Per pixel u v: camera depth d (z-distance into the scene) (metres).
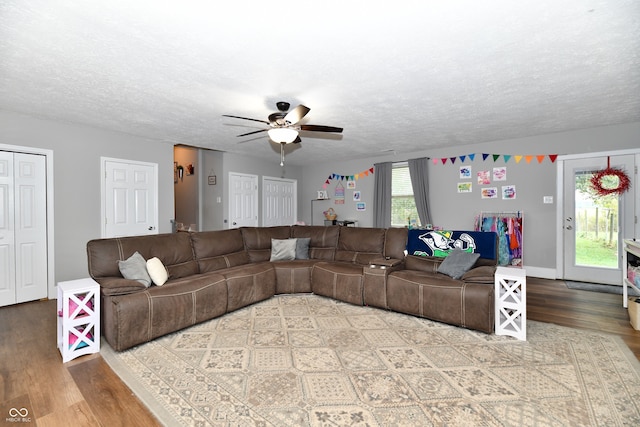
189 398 1.88
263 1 1.65
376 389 1.96
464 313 2.87
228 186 6.16
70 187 4.05
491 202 5.21
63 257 3.99
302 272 4.04
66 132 4.01
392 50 2.18
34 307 3.53
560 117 3.82
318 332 2.84
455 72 2.54
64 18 1.81
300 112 2.81
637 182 4.13
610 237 4.35
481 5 1.70
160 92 2.96
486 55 2.26
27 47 2.14
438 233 3.73
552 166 4.72
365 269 3.54
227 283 3.29
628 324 2.97
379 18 1.81
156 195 4.96
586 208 4.51
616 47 2.15
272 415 1.73
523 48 2.17
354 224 6.84
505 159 5.06
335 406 1.81
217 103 3.25
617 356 2.35
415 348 2.52
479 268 3.04
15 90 2.91
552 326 2.93
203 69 2.47
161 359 2.36
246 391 1.95
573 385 1.99
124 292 2.58
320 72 2.52
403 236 3.98
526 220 4.94
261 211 6.84
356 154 6.26
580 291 4.09
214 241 3.98
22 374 2.15
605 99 3.18
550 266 4.79
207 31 1.94
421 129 4.34
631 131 4.15
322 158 6.73
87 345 2.44
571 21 1.85
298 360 2.33
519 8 1.73
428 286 3.09
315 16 1.79
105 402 1.86
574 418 1.69
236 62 2.35
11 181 3.58
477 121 3.96
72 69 2.48
